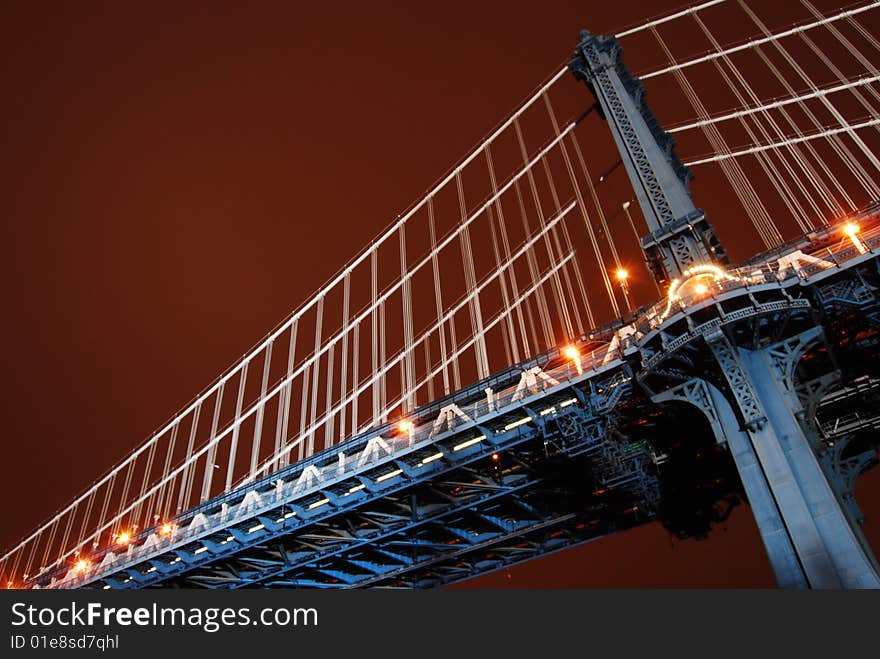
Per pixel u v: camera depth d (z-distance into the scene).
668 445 28.86
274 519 35.06
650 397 23.95
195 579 39.19
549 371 29.28
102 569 40.28
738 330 22.30
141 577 39.84
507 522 34.31
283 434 42.88
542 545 35.53
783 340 22.48
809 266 23.22
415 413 32.53
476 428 29.52
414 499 32.56
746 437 21.09
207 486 43.09
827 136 31.55
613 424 27.34
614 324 28.23
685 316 22.44
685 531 31.19
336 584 38.88
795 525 18.73
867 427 25.69
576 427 27.42
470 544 35.12
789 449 20.03
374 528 35.47
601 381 26.69
